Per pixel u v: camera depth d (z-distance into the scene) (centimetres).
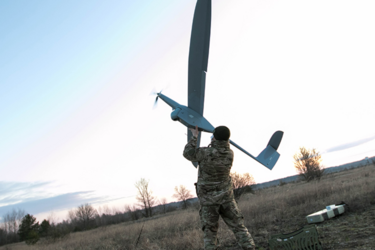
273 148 641
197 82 436
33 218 4150
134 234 1008
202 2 422
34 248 1756
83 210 5259
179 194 4878
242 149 554
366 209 590
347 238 385
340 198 792
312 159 2658
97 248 908
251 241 280
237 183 2206
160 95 508
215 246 284
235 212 291
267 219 725
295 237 372
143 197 4700
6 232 6250
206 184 292
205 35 429
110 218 5391
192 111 441
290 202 982
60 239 1855
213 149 295
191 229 793
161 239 749
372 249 312
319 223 559
